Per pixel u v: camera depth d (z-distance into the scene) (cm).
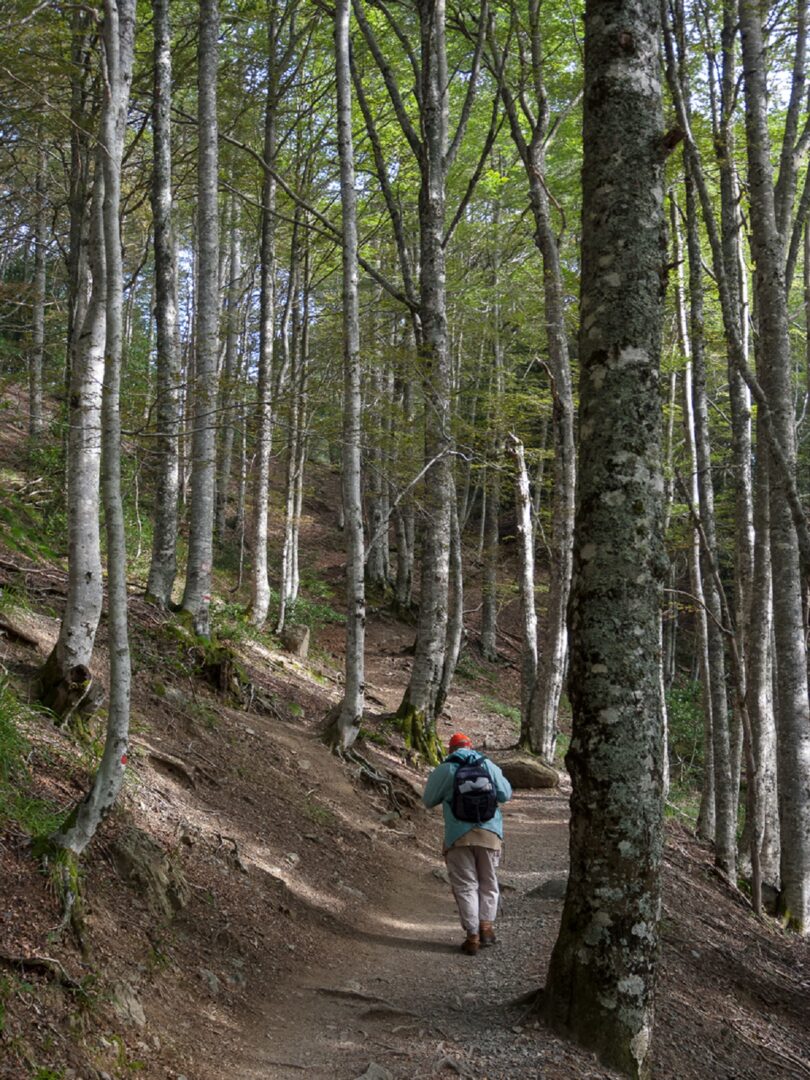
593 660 468
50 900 405
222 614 1552
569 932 471
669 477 1484
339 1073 418
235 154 1745
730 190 1143
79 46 851
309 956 580
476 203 2370
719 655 1219
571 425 1498
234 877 613
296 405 819
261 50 1672
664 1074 510
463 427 1330
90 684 636
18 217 1850
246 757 884
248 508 2961
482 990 561
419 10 1411
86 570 643
